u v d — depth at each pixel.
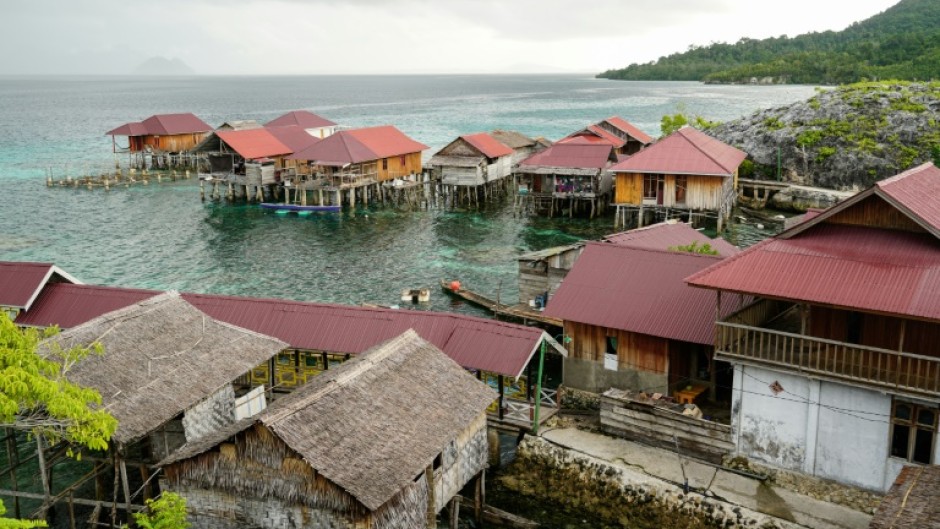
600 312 28.55
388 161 76.06
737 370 23.48
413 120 168.12
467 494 25.41
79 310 30.14
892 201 21.95
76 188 83.75
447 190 74.56
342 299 46.31
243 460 19.08
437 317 28.19
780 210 69.06
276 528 19.08
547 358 35.41
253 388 28.44
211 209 73.25
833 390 21.97
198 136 99.69
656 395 26.38
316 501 18.42
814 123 75.75
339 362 29.77
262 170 74.31
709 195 58.94
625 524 23.55
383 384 21.27
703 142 63.88
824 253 22.50
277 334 28.80
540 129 141.25
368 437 19.36
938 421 20.62
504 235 61.97
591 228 63.50
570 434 26.31
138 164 100.00
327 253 57.19
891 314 19.89
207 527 19.94
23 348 17.80
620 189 61.69
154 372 23.47
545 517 24.16
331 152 72.19
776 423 23.12
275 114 198.00
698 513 22.38
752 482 23.33
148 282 50.06
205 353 25.16
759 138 77.00
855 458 21.98
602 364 29.09
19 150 114.81
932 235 21.92
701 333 26.45
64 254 56.75
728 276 22.56
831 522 21.25
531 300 39.44
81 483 23.08
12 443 25.56
